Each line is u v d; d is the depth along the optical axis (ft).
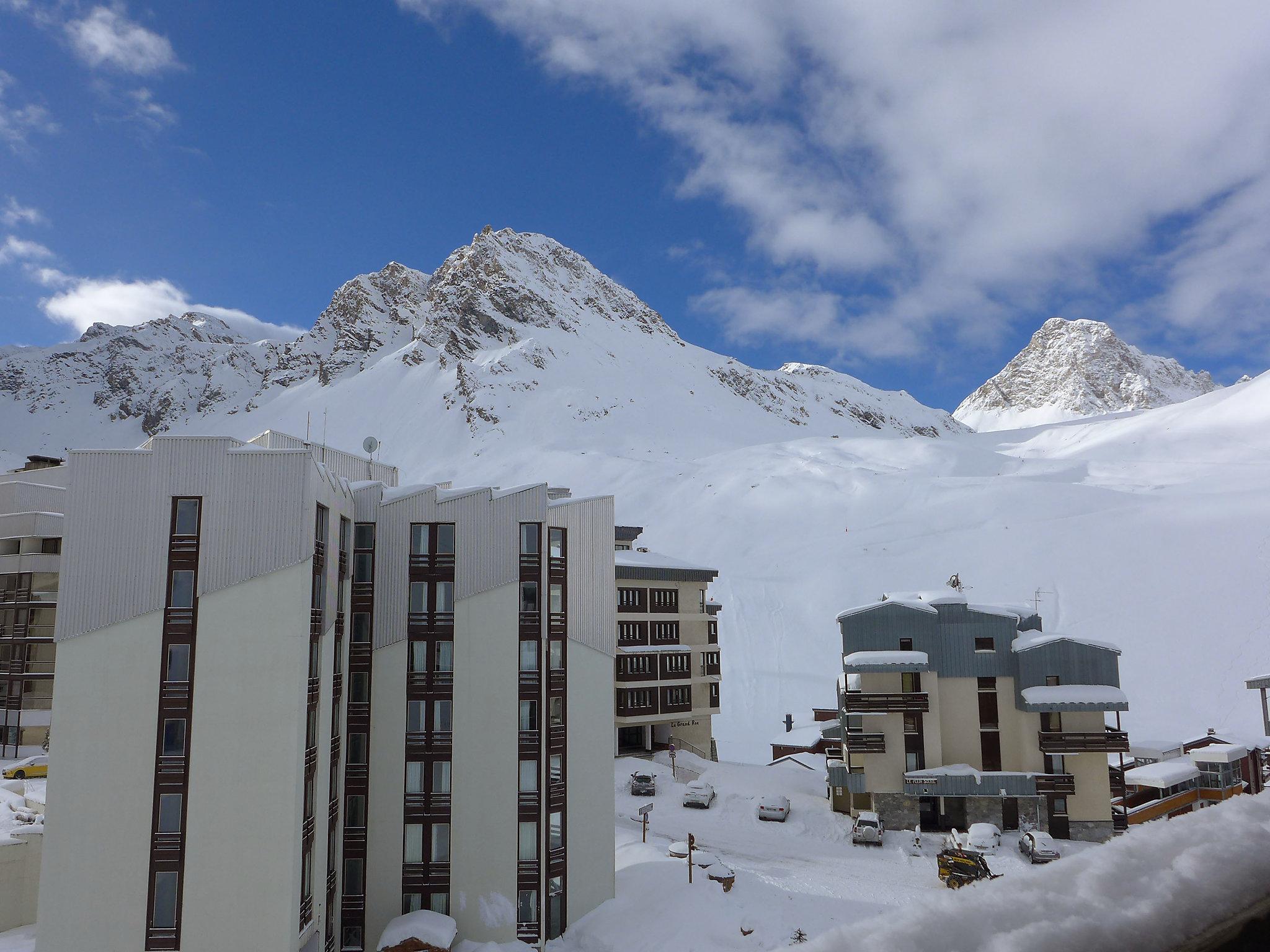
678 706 285.02
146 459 115.96
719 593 554.87
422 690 139.95
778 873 169.58
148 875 109.40
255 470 116.16
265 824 110.63
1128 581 495.82
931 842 194.90
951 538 602.03
